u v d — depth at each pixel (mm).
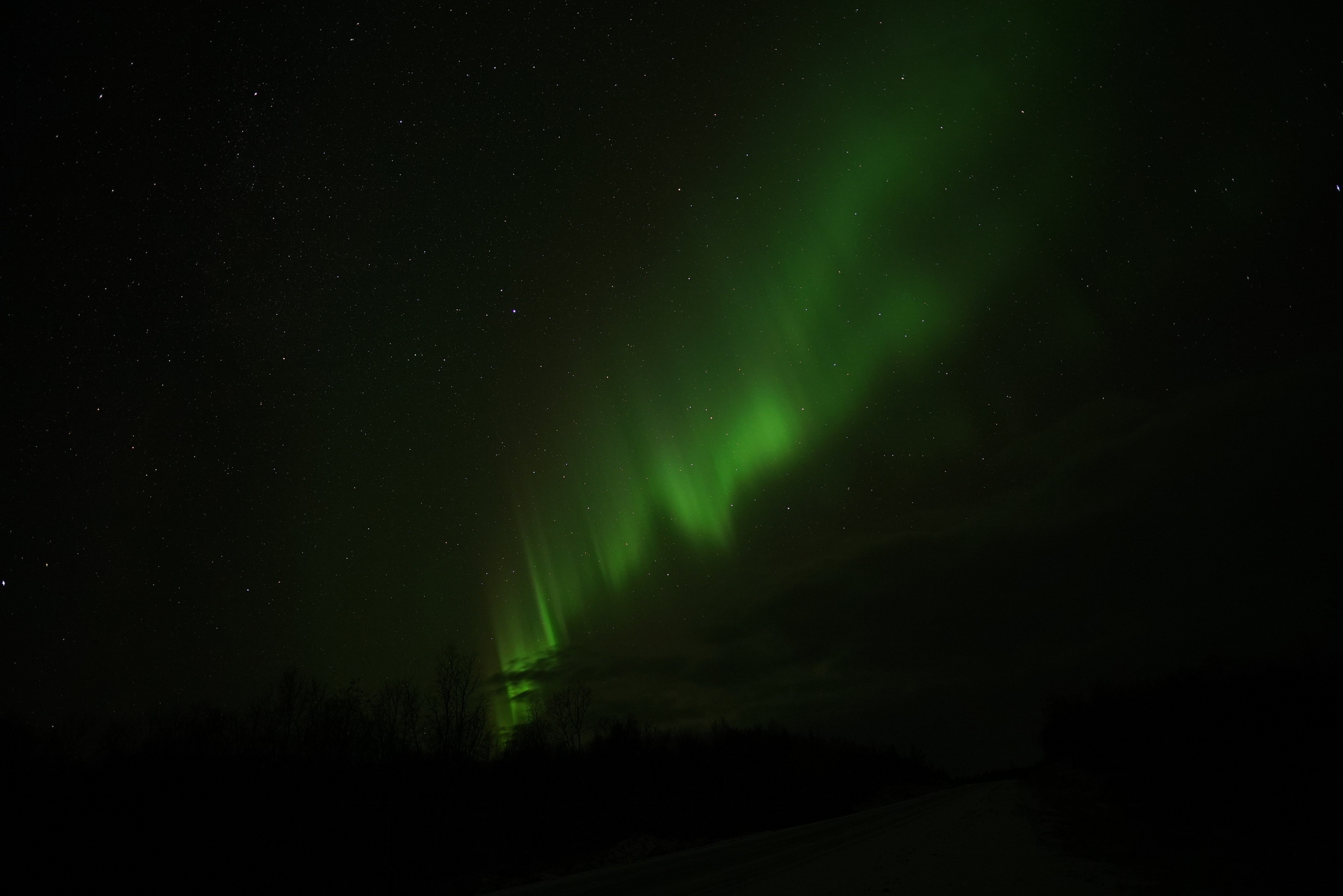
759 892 11633
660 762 37594
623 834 28094
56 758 17672
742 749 45344
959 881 10992
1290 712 17047
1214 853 10156
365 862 20562
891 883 11414
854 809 41250
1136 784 19062
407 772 25250
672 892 12578
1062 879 10211
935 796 37125
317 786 22391
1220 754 16359
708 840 29219
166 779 18859
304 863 19406
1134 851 11398
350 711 25656
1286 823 10727
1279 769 13617
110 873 15609
